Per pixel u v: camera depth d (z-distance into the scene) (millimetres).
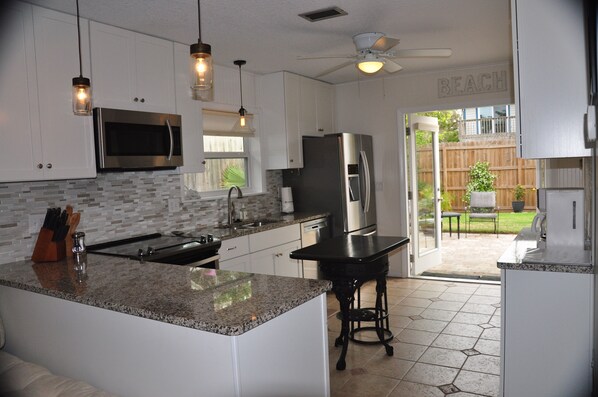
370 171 5637
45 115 2818
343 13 3260
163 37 3635
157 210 3906
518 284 2309
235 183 4980
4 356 2242
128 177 3658
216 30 3521
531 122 2254
